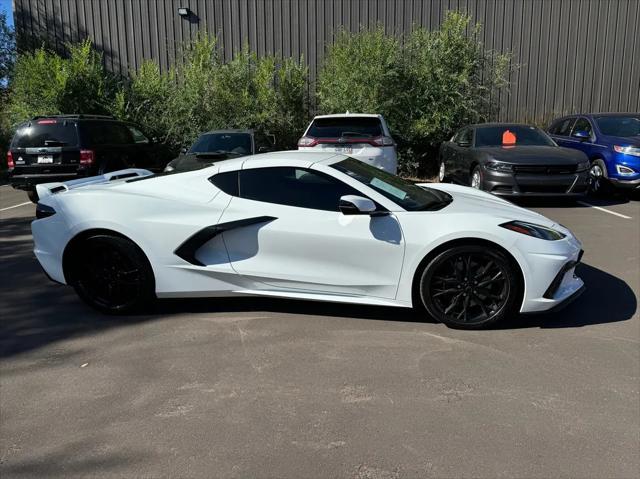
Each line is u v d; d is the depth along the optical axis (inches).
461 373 135.7
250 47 644.7
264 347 152.6
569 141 446.6
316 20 631.2
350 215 162.2
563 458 101.9
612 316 172.2
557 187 341.1
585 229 299.9
